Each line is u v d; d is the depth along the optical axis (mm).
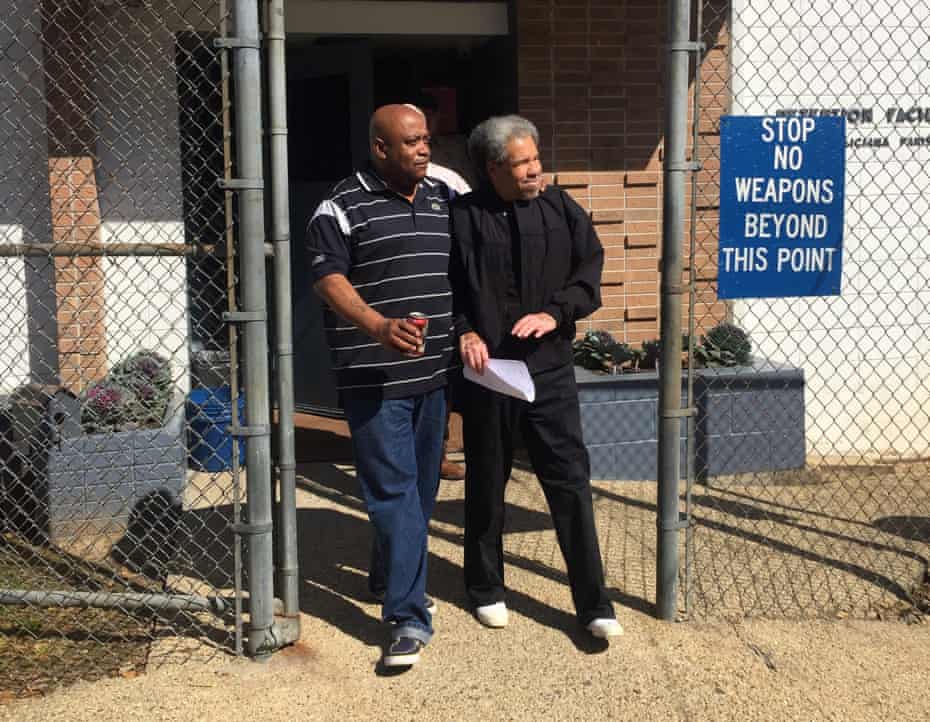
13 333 6297
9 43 6109
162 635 4207
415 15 6902
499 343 4055
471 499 4266
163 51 6270
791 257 4203
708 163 6895
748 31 6355
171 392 6074
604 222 6996
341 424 7492
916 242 7059
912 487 6273
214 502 5820
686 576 4320
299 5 6738
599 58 6879
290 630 4078
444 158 7199
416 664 3982
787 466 6418
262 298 3852
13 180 6234
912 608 4449
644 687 3809
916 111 6949
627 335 7117
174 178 6500
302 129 7445
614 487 6191
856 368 6812
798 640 4148
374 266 3951
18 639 4215
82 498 5492
